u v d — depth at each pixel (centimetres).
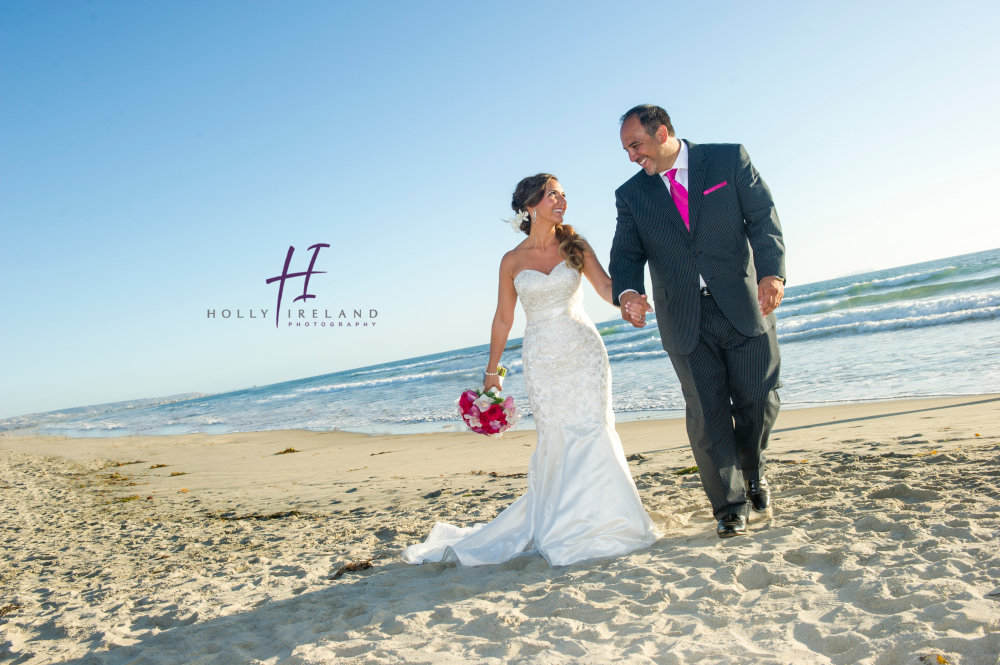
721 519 314
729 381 322
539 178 351
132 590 388
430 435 1435
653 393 1566
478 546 350
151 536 591
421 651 216
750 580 248
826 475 451
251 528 588
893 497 352
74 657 272
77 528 687
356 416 2270
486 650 211
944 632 178
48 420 6278
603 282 354
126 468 1423
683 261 310
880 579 222
